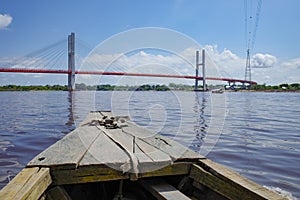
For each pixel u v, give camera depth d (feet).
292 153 18.75
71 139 11.58
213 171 7.48
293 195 12.01
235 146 20.84
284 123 35.50
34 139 23.40
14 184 6.01
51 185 7.45
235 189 6.66
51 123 33.06
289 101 95.81
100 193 9.23
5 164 16.12
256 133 27.04
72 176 7.48
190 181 8.45
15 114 43.91
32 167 7.25
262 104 78.33
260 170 15.26
